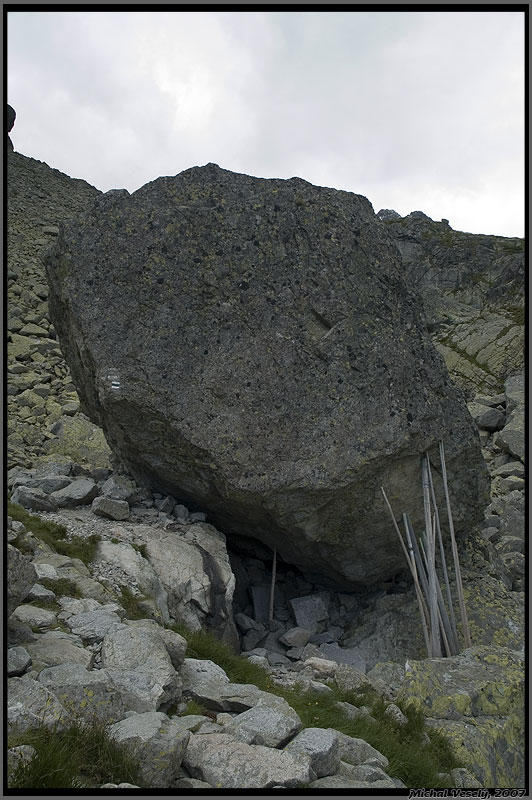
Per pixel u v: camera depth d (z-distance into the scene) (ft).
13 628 17.12
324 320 31.27
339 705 20.66
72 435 53.31
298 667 26.86
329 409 30.40
